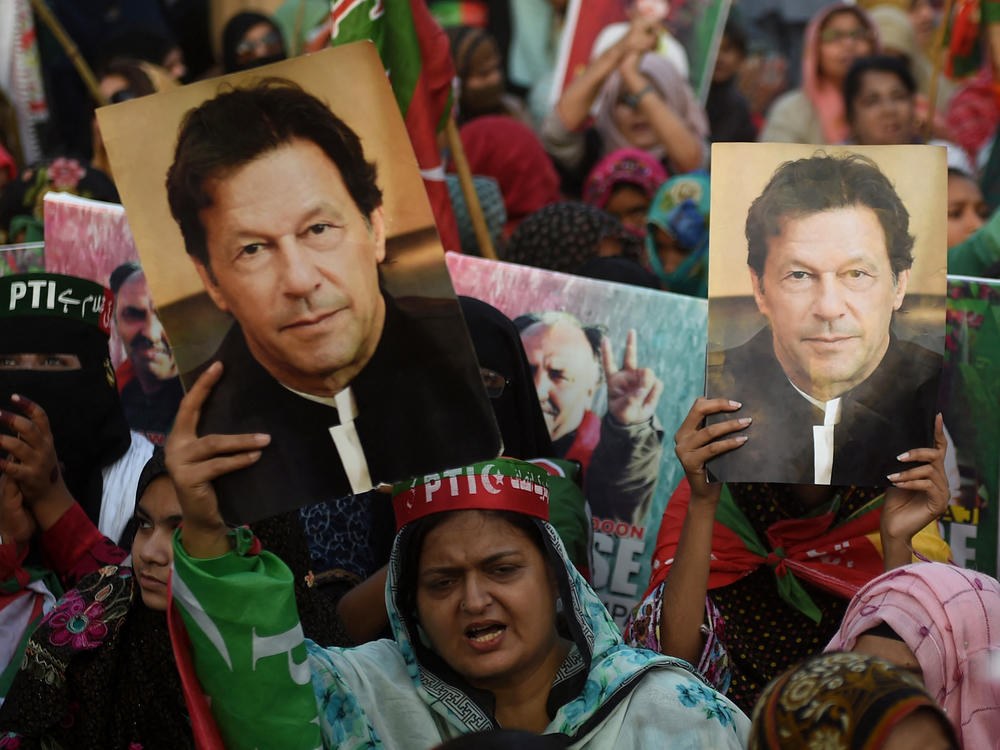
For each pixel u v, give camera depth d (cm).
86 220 376
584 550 297
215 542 209
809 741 177
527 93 676
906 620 234
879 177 242
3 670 265
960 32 658
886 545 254
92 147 624
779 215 242
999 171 640
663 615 267
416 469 206
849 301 240
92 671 239
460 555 231
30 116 602
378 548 321
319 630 269
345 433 206
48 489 283
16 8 598
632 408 357
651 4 645
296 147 206
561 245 449
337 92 206
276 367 206
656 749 229
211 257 205
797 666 189
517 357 339
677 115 640
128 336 372
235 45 654
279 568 214
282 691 210
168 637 242
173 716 241
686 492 301
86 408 312
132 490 316
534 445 341
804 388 241
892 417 240
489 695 237
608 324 360
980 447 342
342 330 206
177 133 205
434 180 370
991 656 231
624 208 558
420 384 206
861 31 671
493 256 411
